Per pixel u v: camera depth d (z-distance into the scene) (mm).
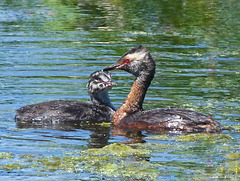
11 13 31547
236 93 16891
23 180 9867
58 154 11273
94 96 15008
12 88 17062
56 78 18516
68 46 23828
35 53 22281
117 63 14477
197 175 10117
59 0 36188
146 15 31656
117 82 18469
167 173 10242
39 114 14156
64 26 28422
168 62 21469
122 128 13594
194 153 11367
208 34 27188
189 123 12945
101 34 26703
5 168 10422
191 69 20312
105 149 11570
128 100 14109
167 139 12398
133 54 14242
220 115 14312
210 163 10766
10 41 24516
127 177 10094
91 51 22875
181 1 36531
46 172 10281
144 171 10344
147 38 26000
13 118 14203
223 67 20719
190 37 26500
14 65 20188
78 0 36219
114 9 33469
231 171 10328
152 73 14172
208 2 36406
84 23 29312
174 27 28703
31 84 17609
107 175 10164
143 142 12188
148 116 13547
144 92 14156
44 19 30078
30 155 11164
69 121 14203
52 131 13125
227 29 28234
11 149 11531
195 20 30406
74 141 12266
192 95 16578
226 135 12523
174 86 17781
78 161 10891
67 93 16703
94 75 15125
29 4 34844
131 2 35969
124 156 11188
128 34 26781
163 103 15570
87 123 14117
